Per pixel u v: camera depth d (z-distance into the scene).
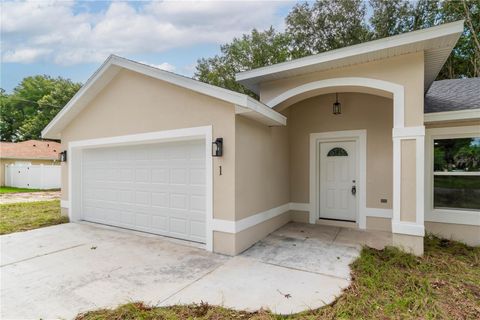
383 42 4.32
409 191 4.40
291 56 18.59
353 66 4.98
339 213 6.84
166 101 5.44
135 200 6.38
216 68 20.09
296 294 3.23
